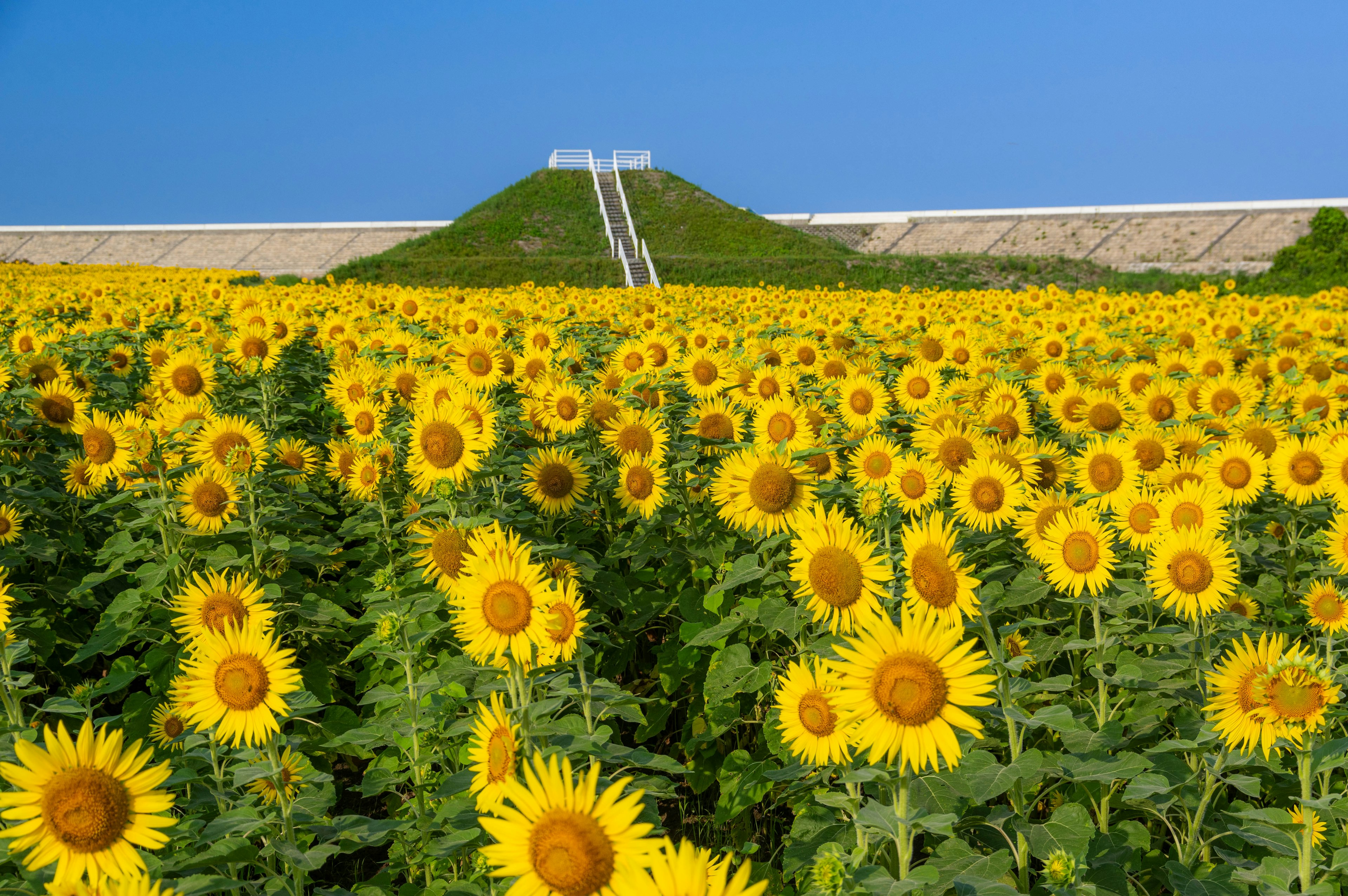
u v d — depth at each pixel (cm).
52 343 873
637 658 541
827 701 304
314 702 300
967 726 239
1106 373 877
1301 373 925
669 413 647
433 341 979
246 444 545
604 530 592
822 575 321
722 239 6444
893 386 812
